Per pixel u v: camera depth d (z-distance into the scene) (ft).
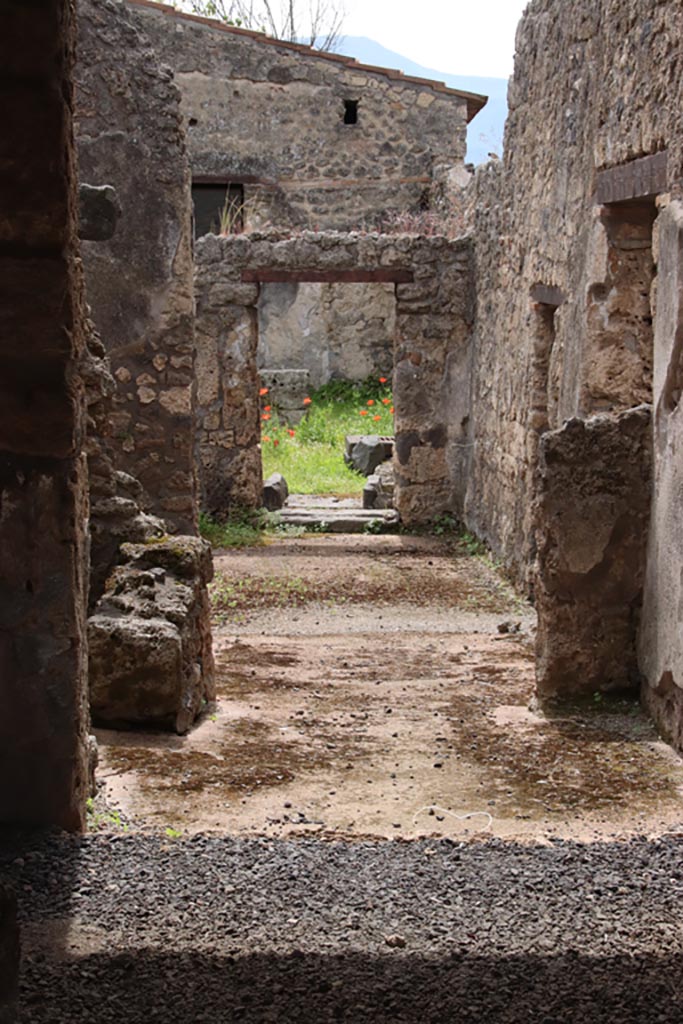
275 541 39.99
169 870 11.57
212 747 16.02
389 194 61.52
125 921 10.38
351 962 9.59
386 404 60.59
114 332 28.76
